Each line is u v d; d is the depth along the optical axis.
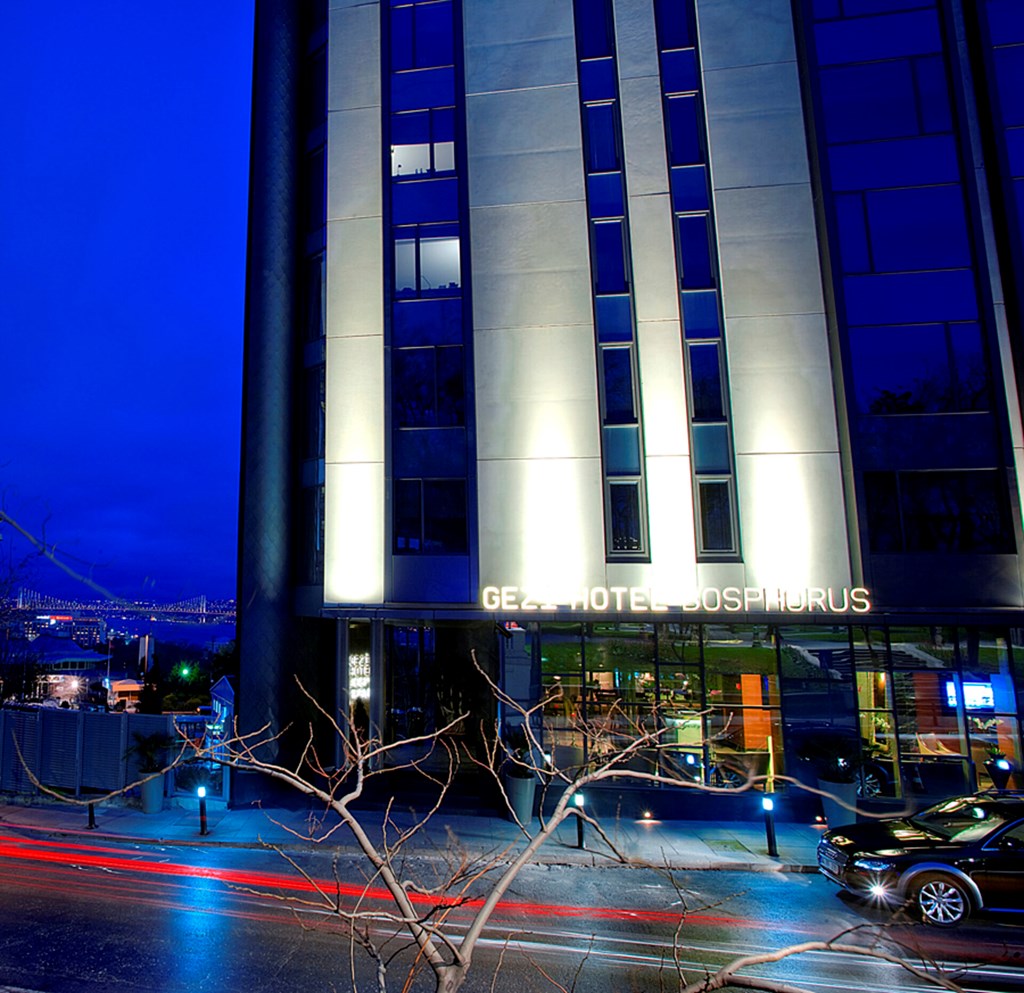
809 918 9.90
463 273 17.53
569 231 17.36
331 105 18.53
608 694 16.12
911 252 16.08
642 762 15.75
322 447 18.23
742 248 16.75
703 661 15.95
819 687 15.56
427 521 16.95
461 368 17.38
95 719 16.83
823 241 16.44
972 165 16.06
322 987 7.67
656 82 17.53
